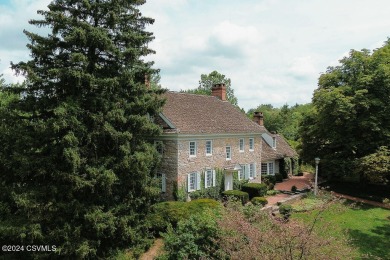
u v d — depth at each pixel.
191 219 15.91
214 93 35.78
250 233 11.57
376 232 20.03
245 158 30.95
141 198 19.23
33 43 16.81
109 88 17.02
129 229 17.91
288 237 10.08
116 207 17.97
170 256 15.32
